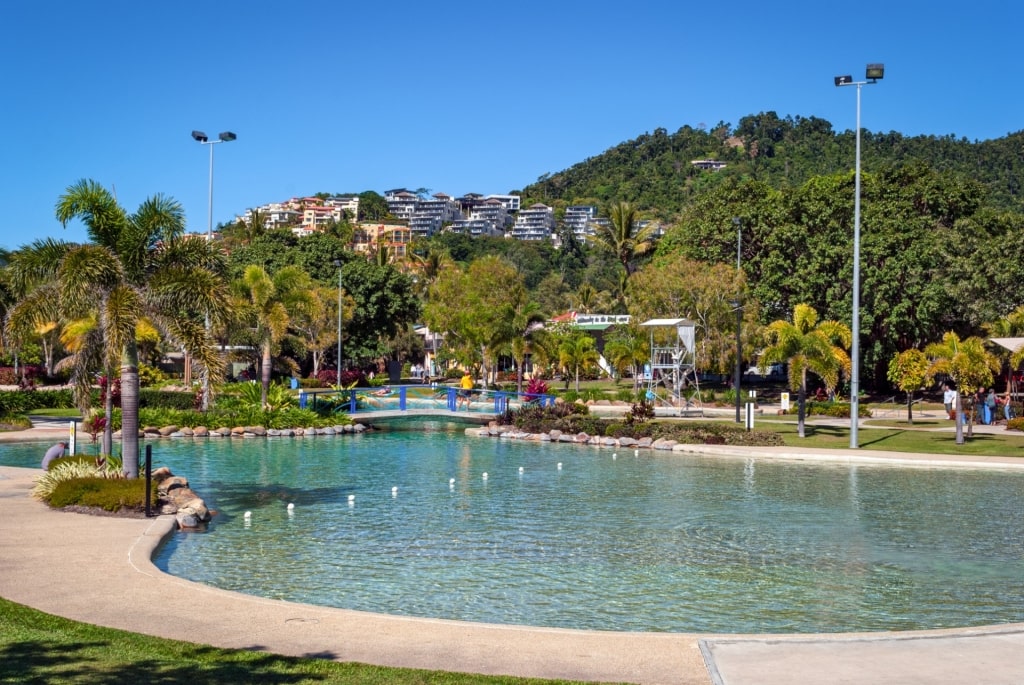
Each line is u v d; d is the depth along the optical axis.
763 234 67.81
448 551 17.58
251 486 26.62
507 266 80.62
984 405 46.94
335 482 27.77
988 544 18.59
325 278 86.19
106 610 11.61
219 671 9.08
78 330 40.44
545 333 61.22
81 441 36.66
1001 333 47.19
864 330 59.94
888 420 49.81
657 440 39.38
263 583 14.83
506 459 34.88
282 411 44.81
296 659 9.55
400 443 41.19
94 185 21.55
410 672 9.15
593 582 15.16
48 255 21.44
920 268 59.41
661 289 62.16
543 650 10.09
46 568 14.04
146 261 22.11
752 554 17.52
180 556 16.80
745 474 30.28
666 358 62.28
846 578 15.56
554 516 21.88
